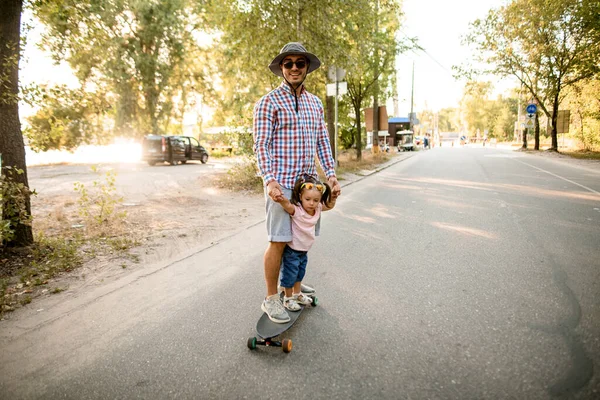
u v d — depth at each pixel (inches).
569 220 224.8
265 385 84.5
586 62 802.2
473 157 850.8
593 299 120.2
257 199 340.8
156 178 495.8
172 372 90.8
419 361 90.9
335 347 98.9
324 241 198.5
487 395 77.8
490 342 97.7
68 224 246.4
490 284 135.2
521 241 185.9
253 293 136.3
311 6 406.3
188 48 982.4
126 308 127.2
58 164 755.4
